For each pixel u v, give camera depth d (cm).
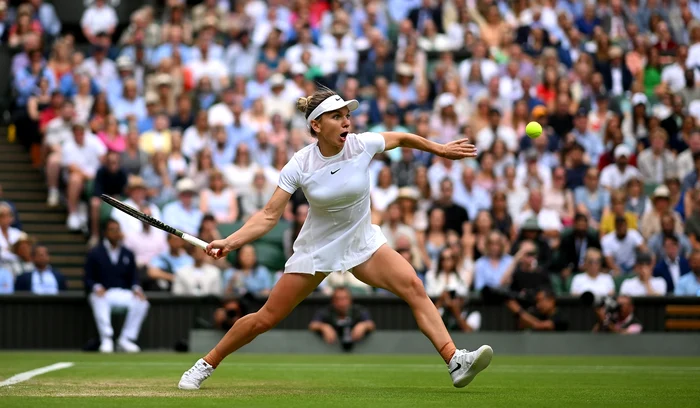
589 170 1678
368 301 1423
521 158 1755
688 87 2009
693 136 1767
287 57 2000
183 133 1775
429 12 2145
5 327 1420
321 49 2006
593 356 1340
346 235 669
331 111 651
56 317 1438
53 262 1622
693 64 2048
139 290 1411
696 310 1408
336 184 659
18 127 1819
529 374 938
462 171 1734
